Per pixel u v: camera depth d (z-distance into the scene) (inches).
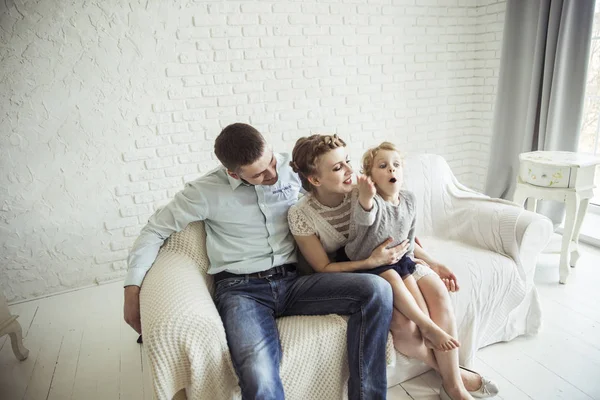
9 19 80.4
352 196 52.8
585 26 91.4
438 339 48.2
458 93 131.3
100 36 87.3
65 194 91.7
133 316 51.0
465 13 124.7
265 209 55.2
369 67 116.3
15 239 89.6
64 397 61.4
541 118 102.9
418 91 125.0
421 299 52.8
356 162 122.0
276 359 45.3
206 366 43.6
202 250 57.3
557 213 104.9
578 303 77.0
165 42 92.9
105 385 63.7
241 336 45.2
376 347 47.9
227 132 50.0
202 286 50.8
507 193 121.6
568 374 59.6
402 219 52.5
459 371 53.5
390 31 116.4
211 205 54.5
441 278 57.6
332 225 54.3
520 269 63.6
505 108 116.3
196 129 100.6
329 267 54.2
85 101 89.0
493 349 65.8
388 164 51.1
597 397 55.1
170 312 43.2
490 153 123.0
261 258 54.9
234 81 101.5
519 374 59.9
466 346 59.7
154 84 94.0
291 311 53.7
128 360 69.6
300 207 54.7
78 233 94.7
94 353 71.8
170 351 42.2
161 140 97.7
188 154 101.2
